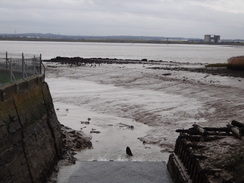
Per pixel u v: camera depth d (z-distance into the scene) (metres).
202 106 35.69
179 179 17.38
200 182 15.13
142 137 25.81
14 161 14.45
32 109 18.08
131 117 31.98
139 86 51.25
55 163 20.02
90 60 102.69
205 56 160.75
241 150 17.08
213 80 56.03
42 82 21.14
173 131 26.98
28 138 16.55
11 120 14.93
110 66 83.69
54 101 39.16
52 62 93.50
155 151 22.92
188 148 18.11
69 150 22.53
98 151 22.77
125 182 18.16
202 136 20.03
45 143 19.05
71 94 43.84
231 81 55.03
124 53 180.38
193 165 16.53
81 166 20.11
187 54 181.12
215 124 28.11
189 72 69.50
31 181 15.95
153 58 138.25
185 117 31.27
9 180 13.74
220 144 18.80
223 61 122.44
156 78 58.72
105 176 18.81
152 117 31.61
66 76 64.56
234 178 14.38
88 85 52.78
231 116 30.86
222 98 39.53
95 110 34.91
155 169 20.08
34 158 16.80
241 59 77.50
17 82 16.48
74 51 192.62
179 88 47.91
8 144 14.22
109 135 26.31
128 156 21.92
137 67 82.31
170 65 93.44
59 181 18.02
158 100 39.56
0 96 14.16
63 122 29.83
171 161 19.56
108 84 54.12
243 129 19.67
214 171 15.12
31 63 19.72
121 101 39.12
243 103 36.22
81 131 26.83
